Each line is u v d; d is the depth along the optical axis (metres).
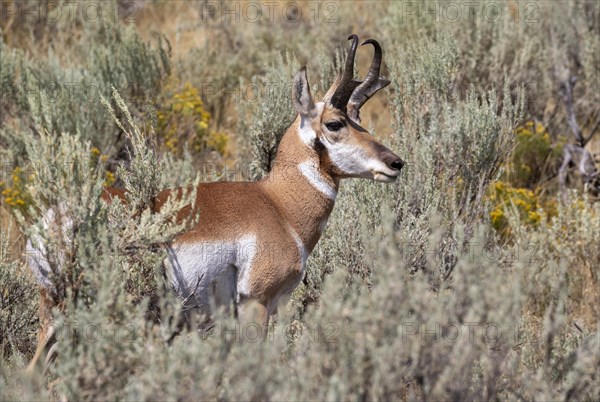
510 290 8.09
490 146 13.95
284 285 10.40
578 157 17.95
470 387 8.23
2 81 17.64
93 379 7.85
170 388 7.29
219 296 10.12
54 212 9.13
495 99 14.73
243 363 7.40
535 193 16.64
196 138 17.97
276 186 10.65
